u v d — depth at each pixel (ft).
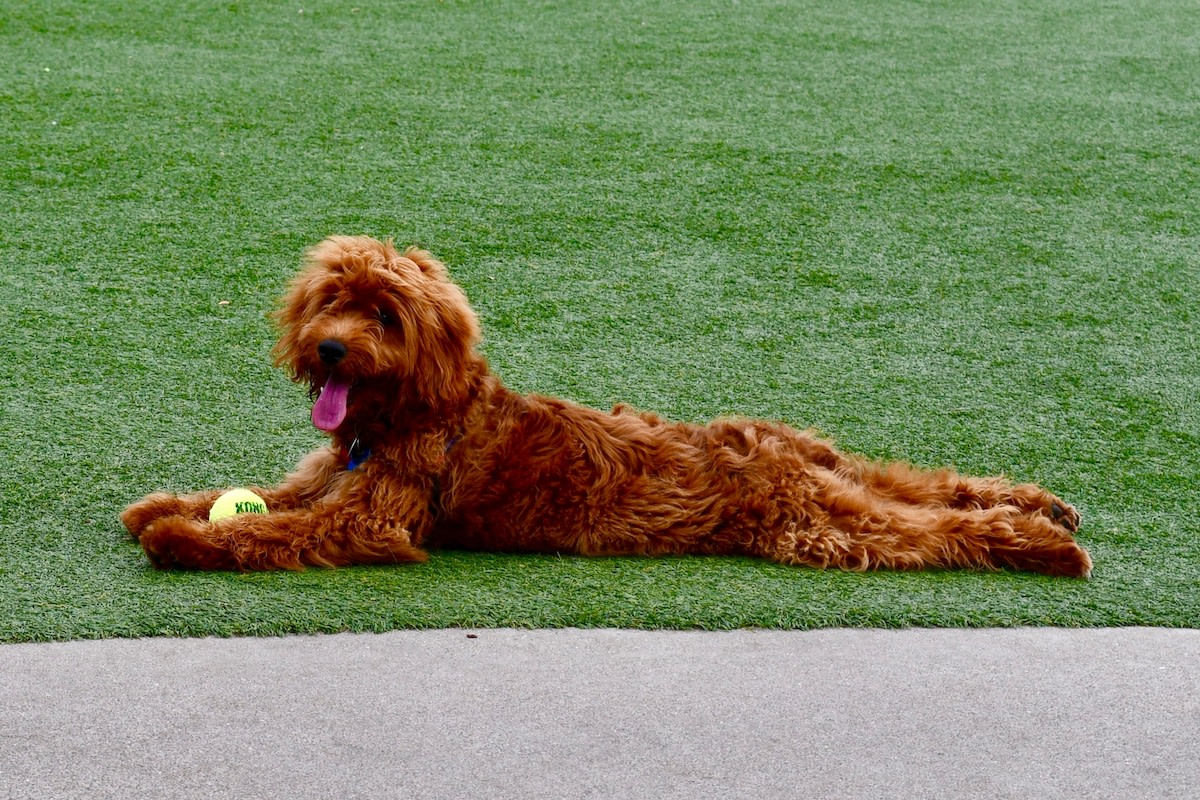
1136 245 34.73
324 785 13.65
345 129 40.60
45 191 34.71
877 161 39.99
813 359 27.73
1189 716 15.44
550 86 45.91
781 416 25.07
